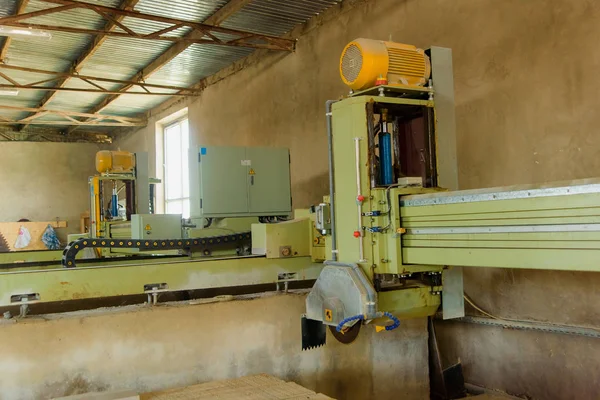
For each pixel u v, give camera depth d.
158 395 3.15
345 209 3.15
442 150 3.33
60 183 14.98
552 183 2.25
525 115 4.55
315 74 7.24
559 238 2.24
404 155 3.51
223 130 9.72
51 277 3.65
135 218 5.26
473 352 5.02
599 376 4.05
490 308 4.86
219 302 4.00
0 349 3.29
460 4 5.13
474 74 4.98
